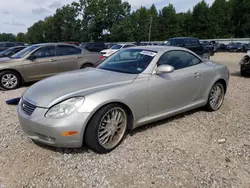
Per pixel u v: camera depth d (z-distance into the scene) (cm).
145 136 355
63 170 271
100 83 316
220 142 339
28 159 292
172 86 374
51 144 284
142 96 334
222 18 7012
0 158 294
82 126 280
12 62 707
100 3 5497
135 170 272
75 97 284
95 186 245
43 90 308
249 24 6625
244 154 308
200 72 426
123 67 379
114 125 312
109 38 5581
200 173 267
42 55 756
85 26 5666
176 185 247
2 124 400
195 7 7312
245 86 737
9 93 658
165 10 7431
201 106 451
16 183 250
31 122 286
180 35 7269
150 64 361
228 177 261
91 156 299
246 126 400
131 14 5997
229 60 1902
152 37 6944
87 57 844
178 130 379
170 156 301
